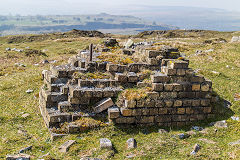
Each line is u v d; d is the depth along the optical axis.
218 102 13.59
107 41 23.16
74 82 11.99
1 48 40.34
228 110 13.10
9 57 31.55
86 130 10.51
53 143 9.75
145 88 11.80
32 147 9.40
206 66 21.28
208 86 11.98
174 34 80.75
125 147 9.44
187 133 10.59
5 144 9.76
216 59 23.25
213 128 11.09
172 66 11.64
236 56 23.55
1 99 15.45
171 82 11.70
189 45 33.34
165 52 13.28
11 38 77.25
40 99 13.57
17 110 13.88
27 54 34.12
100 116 11.17
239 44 30.05
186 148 9.15
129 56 14.62
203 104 11.97
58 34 81.81
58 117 10.81
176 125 11.73
